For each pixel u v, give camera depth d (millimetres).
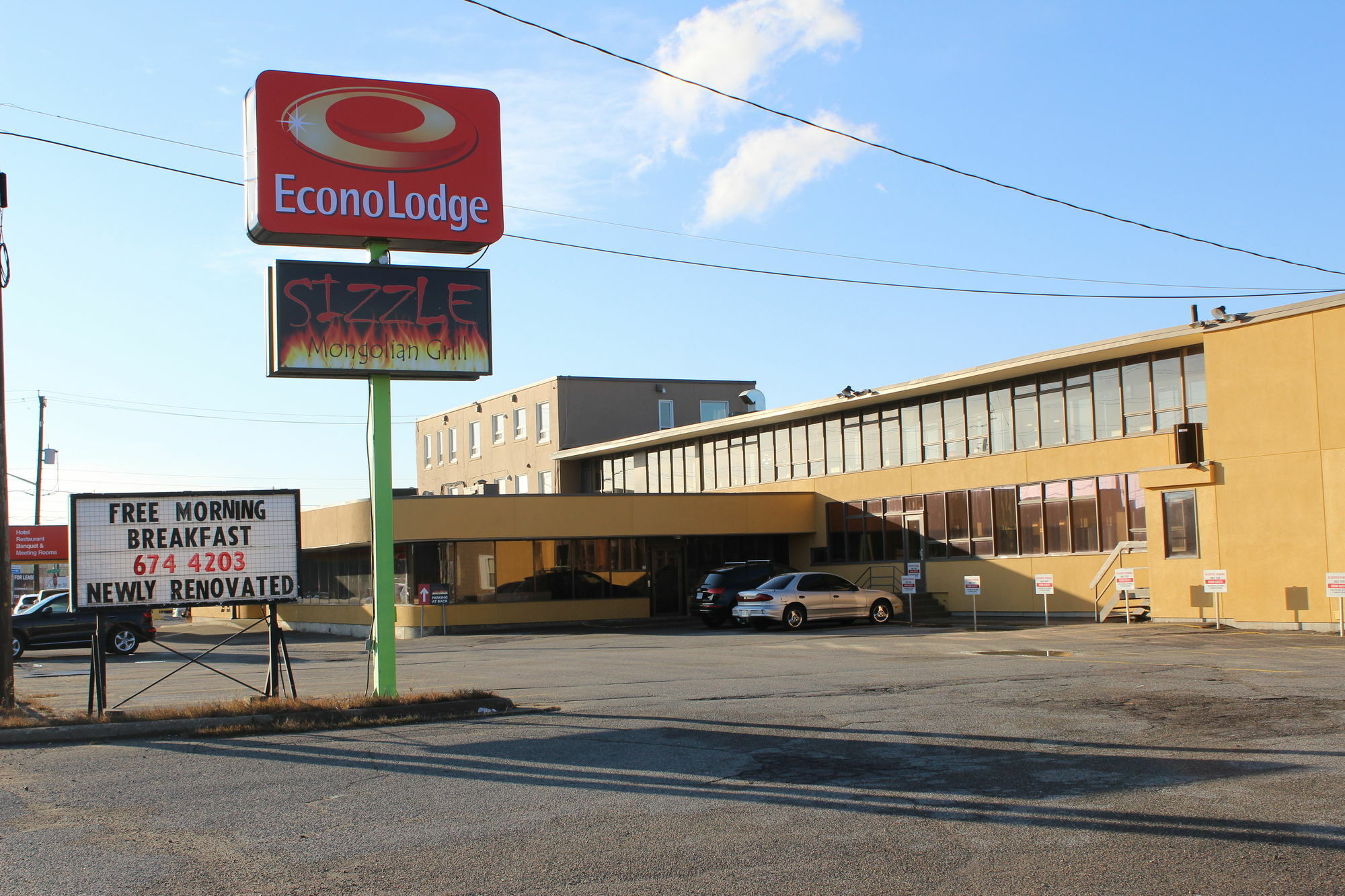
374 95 14406
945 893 5965
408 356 14164
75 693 17094
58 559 55531
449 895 6062
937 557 34594
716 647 24250
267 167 13797
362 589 38969
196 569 13578
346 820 7852
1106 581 29297
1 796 8836
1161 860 6488
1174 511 26031
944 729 11102
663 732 11359
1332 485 22953
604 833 7336
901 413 36312
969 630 27547
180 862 6785
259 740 11500
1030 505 31719
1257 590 24078
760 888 6090
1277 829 7109
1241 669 16062
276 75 13969
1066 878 6176
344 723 12438
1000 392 32938
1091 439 30062
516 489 53219
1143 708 12180
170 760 10375
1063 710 12234
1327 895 5816
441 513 35000
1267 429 24125
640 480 48344
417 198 14453
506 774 9414
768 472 41656
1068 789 8367
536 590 36500
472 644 29234
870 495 37125
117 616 28625
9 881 6430
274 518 13945
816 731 11148
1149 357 28609
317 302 13836
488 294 14594
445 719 12781
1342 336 22922
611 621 37250
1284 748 9750
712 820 7652
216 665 23953
